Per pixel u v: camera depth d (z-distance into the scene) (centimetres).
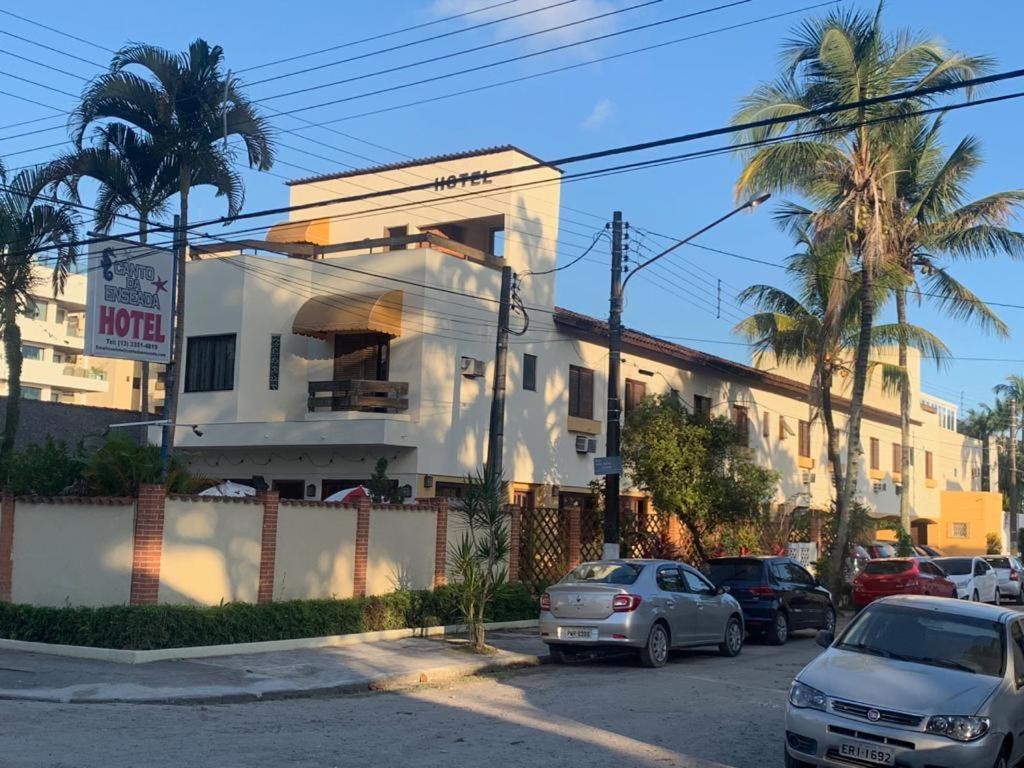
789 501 3816
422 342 2558
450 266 2641
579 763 936
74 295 6034
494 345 2766
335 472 2653
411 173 3111
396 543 1964
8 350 2391
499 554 1777
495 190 2636
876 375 4566
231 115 2380
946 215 3073
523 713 1198
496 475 1905
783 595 2073
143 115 2348
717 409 3681
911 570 2656
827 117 2698
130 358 1914
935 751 805
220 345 2816
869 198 2777
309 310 2589
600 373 3136
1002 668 909
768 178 2759
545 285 2948
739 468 2742
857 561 3186
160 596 1534
